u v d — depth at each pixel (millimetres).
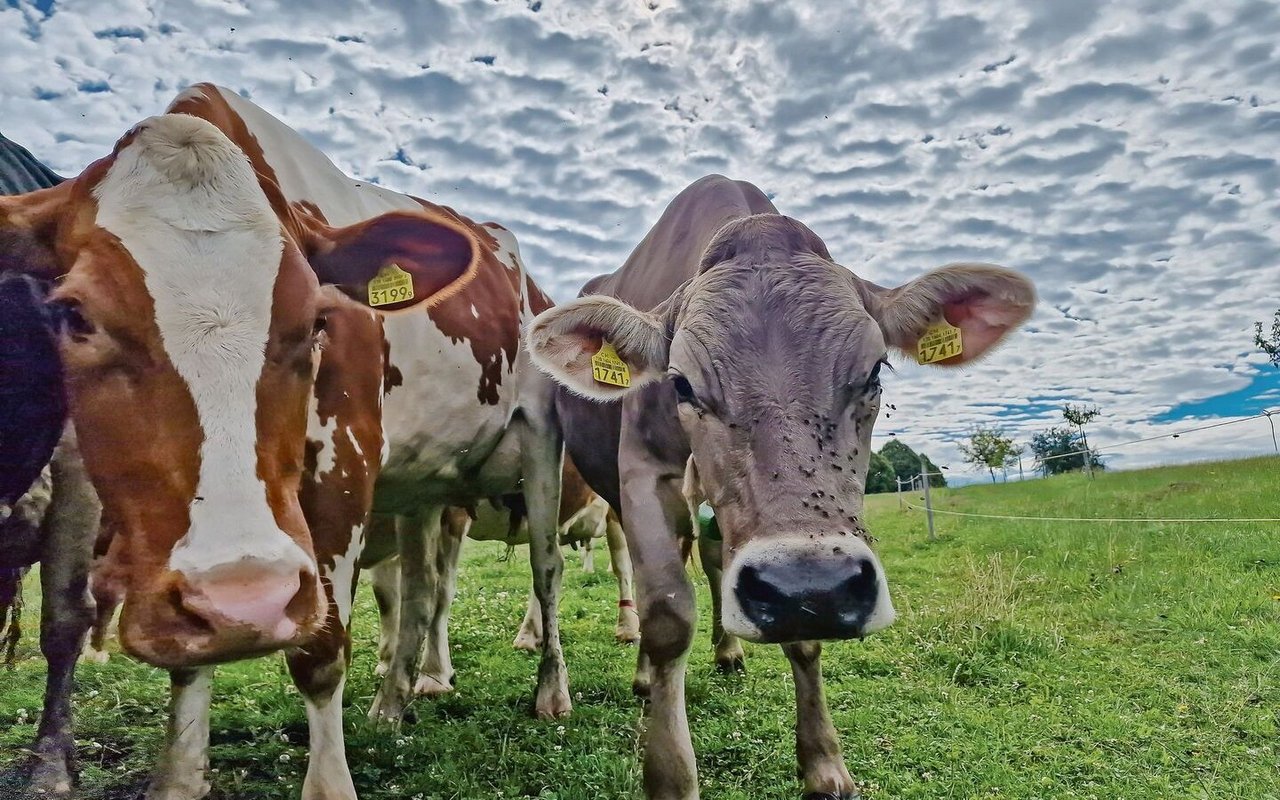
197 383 769
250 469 766
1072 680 1654
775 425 920
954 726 1433
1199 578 2385
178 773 1086
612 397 1148
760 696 1619
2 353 881
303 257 882
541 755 1322
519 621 2533
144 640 702
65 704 1118
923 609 2209
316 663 1058
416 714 1520
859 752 1329
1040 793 1172
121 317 765
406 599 1575
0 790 1056
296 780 1173
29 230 846
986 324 1119
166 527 736
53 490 1102
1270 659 1740
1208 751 1307
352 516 1141
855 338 970
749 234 1086
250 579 717
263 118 1277
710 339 987
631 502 1170
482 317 1643
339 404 1138
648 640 1090
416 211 999
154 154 835
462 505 1812
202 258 804
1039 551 3119
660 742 1045
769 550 849
